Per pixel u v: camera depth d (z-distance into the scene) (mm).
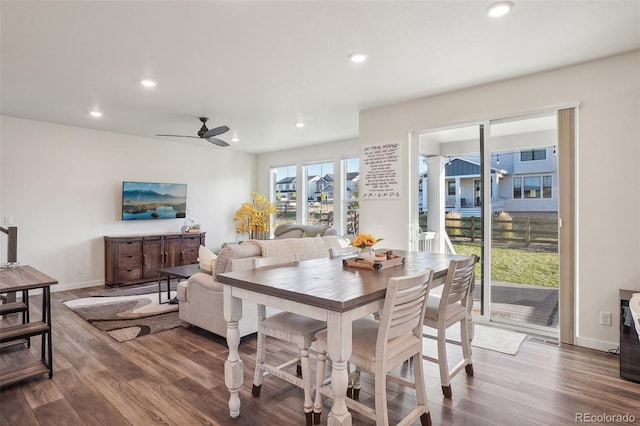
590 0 2189
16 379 2438
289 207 7578
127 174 6074
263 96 4004
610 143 3004
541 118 3506
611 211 3002
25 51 2846
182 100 4152
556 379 2547
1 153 4840
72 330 3650
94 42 2703
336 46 2801
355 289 1763
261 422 2062
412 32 2584
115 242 5559
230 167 7617
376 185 4453
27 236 5066
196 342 3338
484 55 2963
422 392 1970
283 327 2152
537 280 3525
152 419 2094
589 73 3094
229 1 2178
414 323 1922
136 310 4344
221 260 3273
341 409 1590
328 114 4750
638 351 2492
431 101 4008
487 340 3293
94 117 4922
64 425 2041
